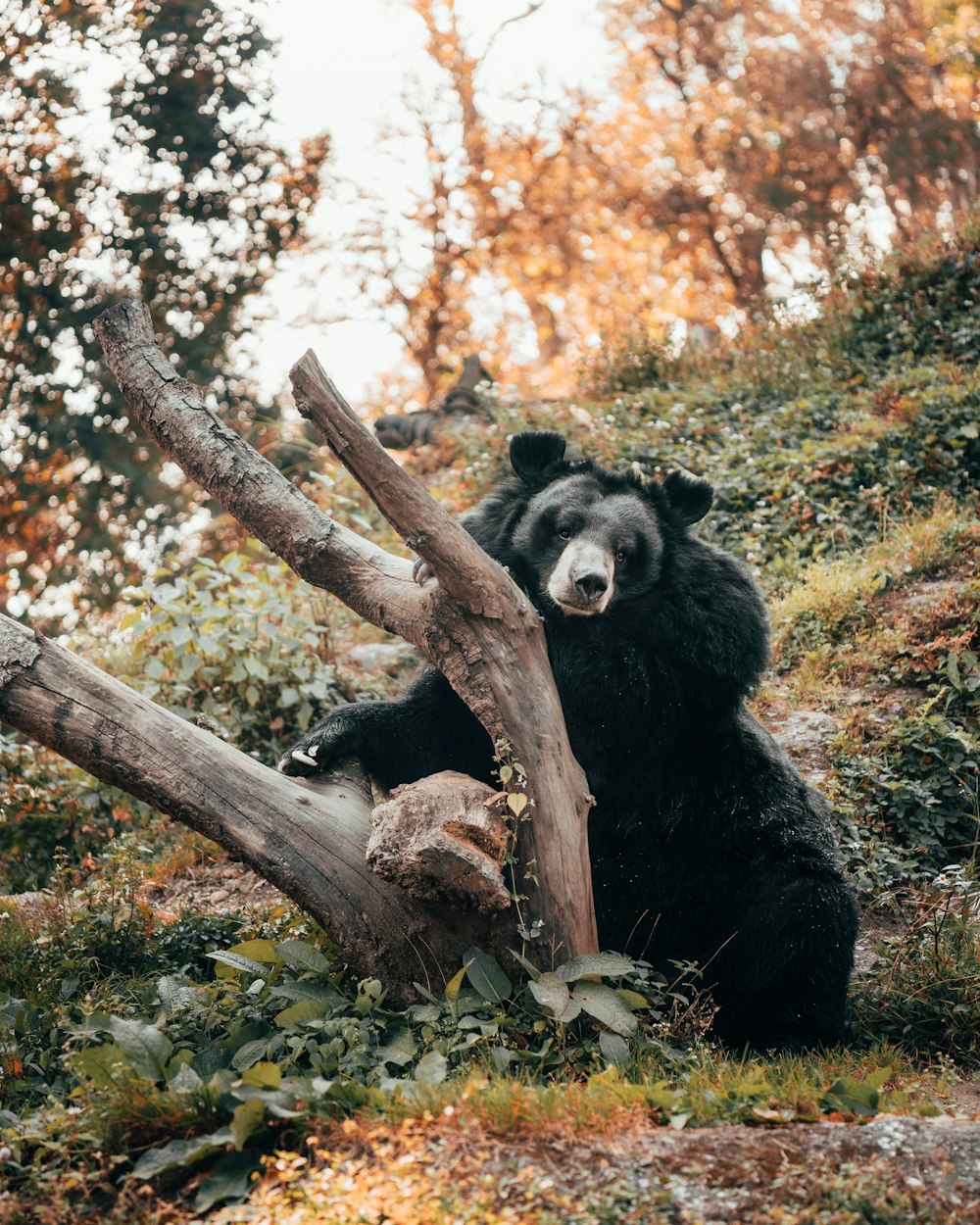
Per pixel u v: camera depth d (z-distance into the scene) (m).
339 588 4.91
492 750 5.25
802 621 8.66
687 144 30.72
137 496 16.55
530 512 5.72
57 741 4.55
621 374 15.28
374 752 5.16
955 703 7.47
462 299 29.84
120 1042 3.97
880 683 7.83
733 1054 4.75
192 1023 4.49
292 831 4.57
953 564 8.83
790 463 10.85
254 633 8.73
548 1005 4.19
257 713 8.65
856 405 12.07
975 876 6.48
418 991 4.43
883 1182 3.28
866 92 29.16
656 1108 3.74
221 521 16.62
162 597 8.75
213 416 4.99
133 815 8.04
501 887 4.25
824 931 4.90
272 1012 4.50
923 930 5.70
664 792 5.25
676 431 12.43
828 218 28.39
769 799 5.24
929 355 12.91
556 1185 3.28
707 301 31.31
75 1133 3.72
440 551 4.41
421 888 4.25
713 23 31.22
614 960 4.38
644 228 31.08
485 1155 3.38
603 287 31.67
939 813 6.87
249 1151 3.59
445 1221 3.08
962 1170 3.37
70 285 16.66
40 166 16.56
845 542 9.86
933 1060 4.91
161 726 4.59
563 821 4.49
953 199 28.70
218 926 5.71
